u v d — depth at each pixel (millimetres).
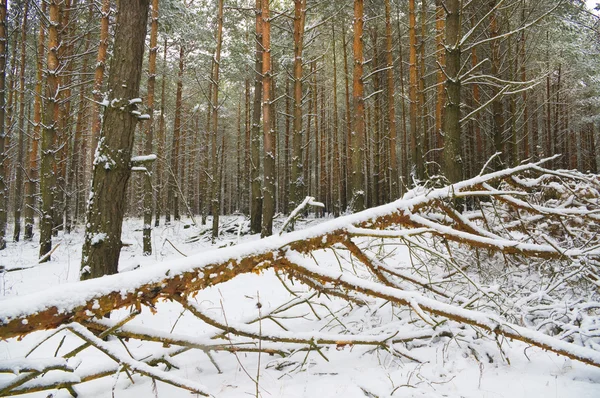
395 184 15531
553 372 3021
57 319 2309
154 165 24047
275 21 16906
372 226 3980
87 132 19719
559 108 24234
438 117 14383
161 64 18141
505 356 3285
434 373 3047
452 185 4309
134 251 12531
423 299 3154
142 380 3252
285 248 3238
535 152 23016
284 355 3498
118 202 4617
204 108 26812
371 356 3576
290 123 24875
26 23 16016
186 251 11906
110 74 4668
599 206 5281
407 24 18016
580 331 3355
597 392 2654
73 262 10430
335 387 2938
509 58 13750
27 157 21109
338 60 25125
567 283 4621
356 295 4512
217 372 3402
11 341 4273
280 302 5535
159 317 5133
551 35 17266
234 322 3248
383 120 22375
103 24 11789
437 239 5781
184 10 16344
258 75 13281
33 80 18375
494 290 3738
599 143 30172
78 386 3145
